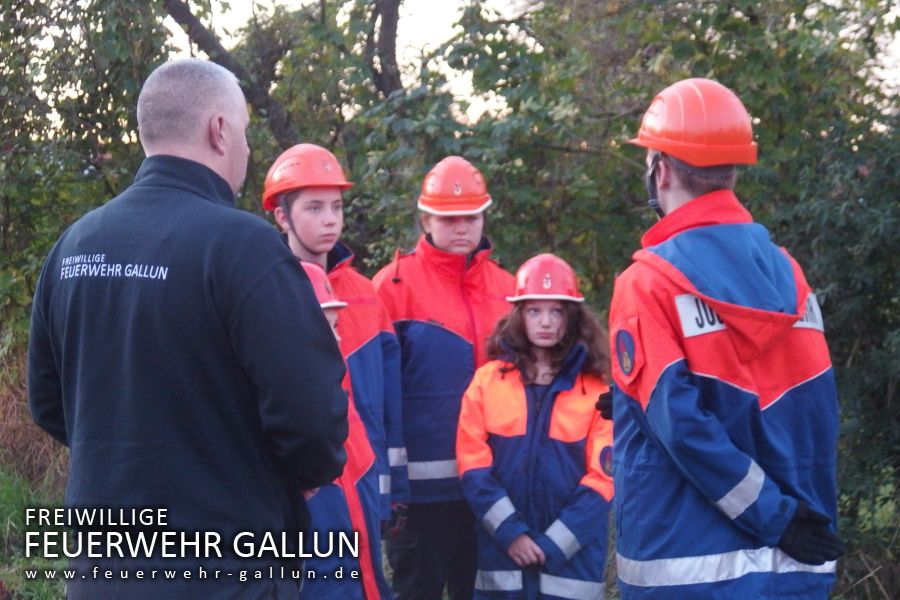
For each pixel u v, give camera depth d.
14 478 6.39
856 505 5.18
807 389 2.59
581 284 6.59
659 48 6.43
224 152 2.43
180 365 2.22
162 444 2.24
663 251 2.56
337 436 2.27
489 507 3.85
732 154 2.61
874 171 5.13
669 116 2.65
